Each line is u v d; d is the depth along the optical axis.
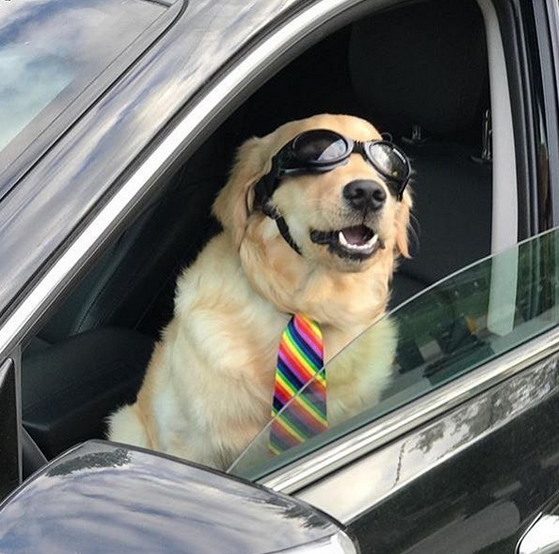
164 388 2.10
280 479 1.53
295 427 1.59
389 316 1.75
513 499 1.72
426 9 2.34
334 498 1.53
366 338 1.71
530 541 1.75
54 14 1.70
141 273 2.52
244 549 1.08
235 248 2.11
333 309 2.07
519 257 1.98
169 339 2.16
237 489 1.15
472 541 1.64
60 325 2.42
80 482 1.14
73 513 1.10
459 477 1.65
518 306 1.97
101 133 1.47
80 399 2.08
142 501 1.12
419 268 2.47
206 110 1.52
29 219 1.40
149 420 2.11
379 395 1.69
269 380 2.05
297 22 1.65
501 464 1.73
